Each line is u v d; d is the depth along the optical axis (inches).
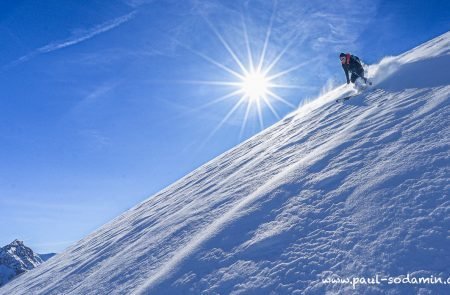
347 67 398.3
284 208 193.5
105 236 574.9
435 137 172.2
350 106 349.7
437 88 242.7
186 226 287.7
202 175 568.1
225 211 263.1
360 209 149.4
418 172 149.5
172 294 171.6
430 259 105.4
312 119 408.2
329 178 195.8
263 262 152.7
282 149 352.5
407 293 98.5
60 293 340.2
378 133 220.1
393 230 124.8
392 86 317.4
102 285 267.9
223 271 165.6
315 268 129.9
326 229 150.2
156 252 271.6
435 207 123.9
